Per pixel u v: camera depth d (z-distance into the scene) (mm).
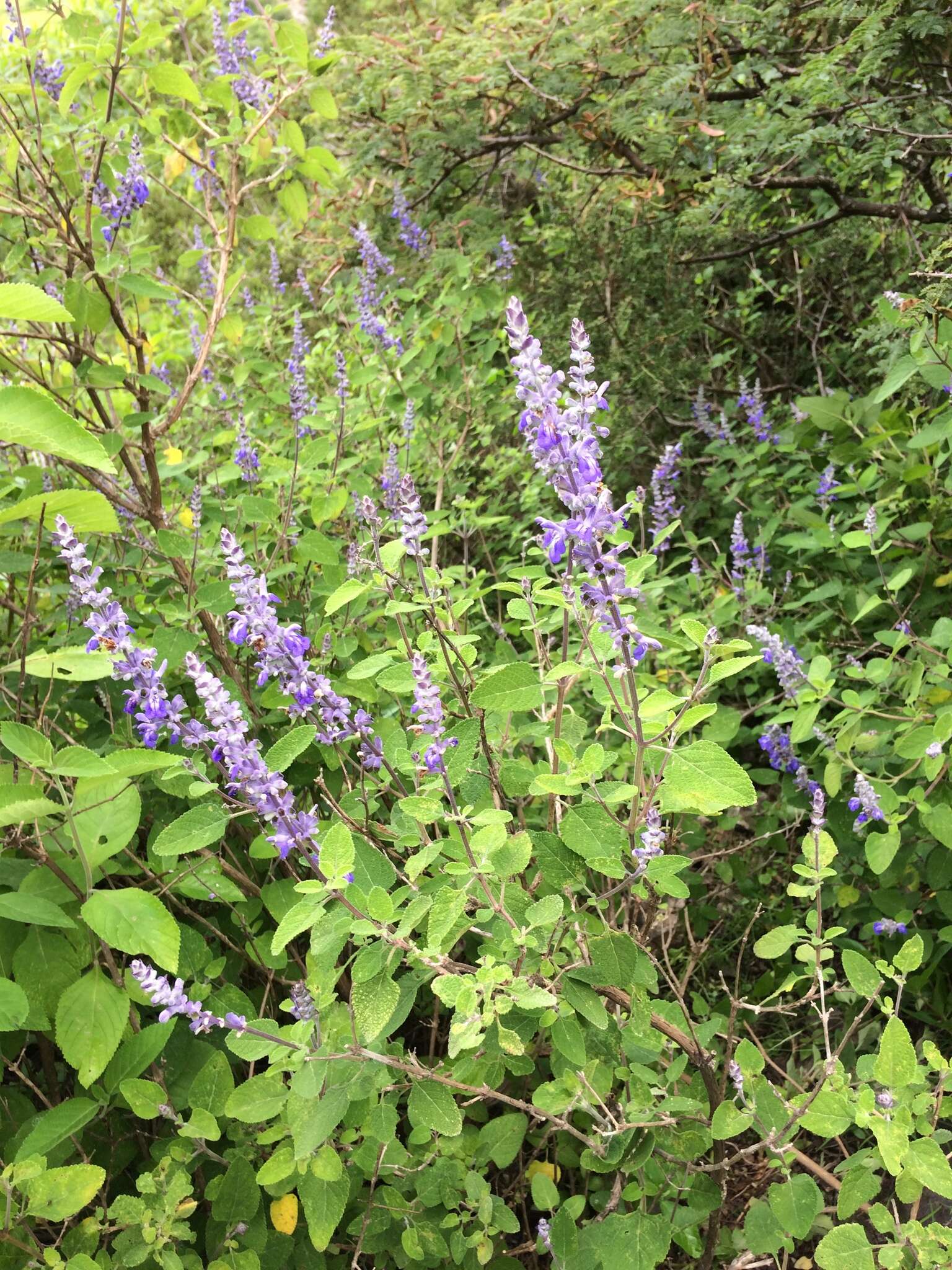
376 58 5441
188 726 2090
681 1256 2594
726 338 6621
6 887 2201
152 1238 1854
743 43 4934
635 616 2707
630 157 5258
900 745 2633
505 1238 2588
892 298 3215
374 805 2424
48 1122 1846
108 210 3094
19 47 3184
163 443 3848
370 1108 1989
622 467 5609
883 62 4133
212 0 3586
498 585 2227
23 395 1586
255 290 7316
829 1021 3146
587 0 5148
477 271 4977
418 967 1917
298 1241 2256
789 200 5758
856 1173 1929
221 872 2500
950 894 2820
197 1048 2230
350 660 2969
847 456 4195
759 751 4098
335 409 4234
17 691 2639
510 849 1849
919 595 3709
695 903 3375
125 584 3027
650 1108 2053
